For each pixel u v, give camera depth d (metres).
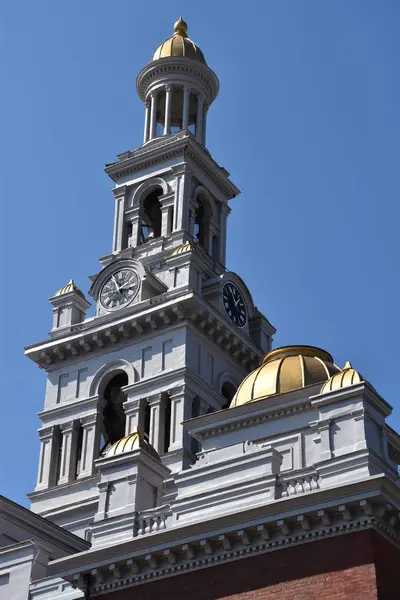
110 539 67.25
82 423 100.00
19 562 72.69
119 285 103.38
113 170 112.44
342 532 58.88
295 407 76.88
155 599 62.62
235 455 68.19
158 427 95.81
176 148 110.00
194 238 108.44
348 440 63.53
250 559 60.81
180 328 98.62
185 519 65.25
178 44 117.38
